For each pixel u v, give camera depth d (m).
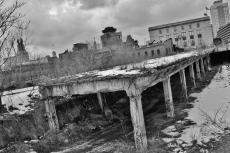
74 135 14.76
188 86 28.56
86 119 16.98
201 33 85.25
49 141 13.52
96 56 38.06
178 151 11.05
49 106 15.09
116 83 11.83
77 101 18.11
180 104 20.66
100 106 18.92
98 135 15.08
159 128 14.77
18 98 17.70
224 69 42.94
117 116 18.39
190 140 12.20
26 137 13.92
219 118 15.13
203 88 27.42
